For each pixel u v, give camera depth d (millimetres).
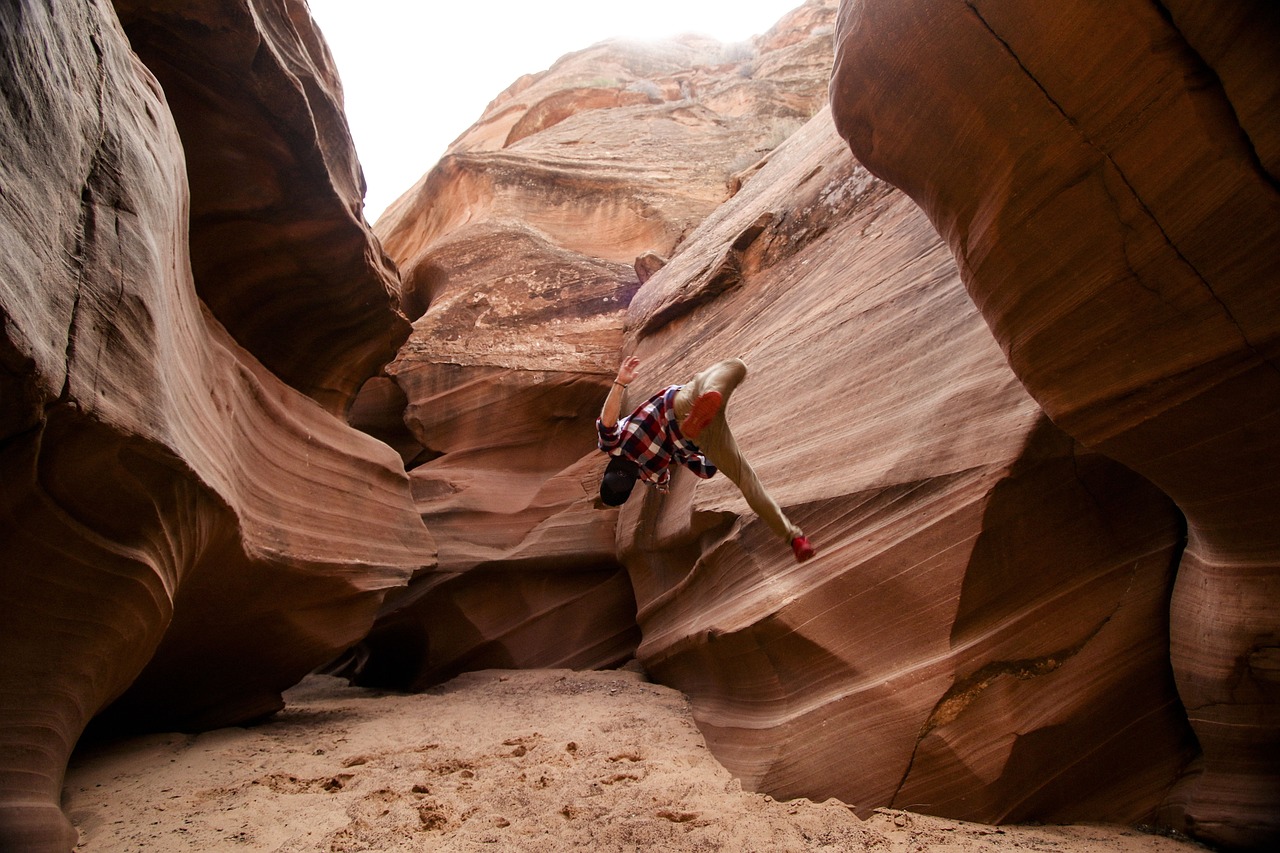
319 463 8164
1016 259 3787
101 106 3791
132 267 3951
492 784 5676
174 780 5738
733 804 5246
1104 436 3961
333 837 4660
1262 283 3078
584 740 6855
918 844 4406
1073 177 3383
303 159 7289
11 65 2842
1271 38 2680
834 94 4367
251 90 6641
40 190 3117
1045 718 4781
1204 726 4516
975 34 3406
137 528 4273
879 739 5090
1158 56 2918
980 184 3799
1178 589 4652
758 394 8156
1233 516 3951
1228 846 4277
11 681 3885
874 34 3869
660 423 4141
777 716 5914
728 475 3889
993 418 5219
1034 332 3906
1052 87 3268
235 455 6289
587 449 13273
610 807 5141
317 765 6246
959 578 5070
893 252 7246
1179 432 3684
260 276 7973
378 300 9305
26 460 3293
